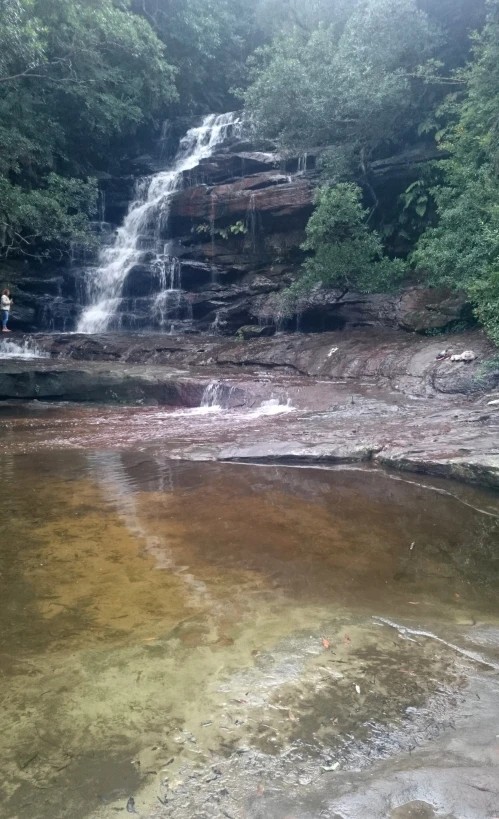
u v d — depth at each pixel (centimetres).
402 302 1486
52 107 2338
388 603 352
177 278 2053
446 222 1241
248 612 338
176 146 2819
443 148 1394
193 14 2733
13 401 1313
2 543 448
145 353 1623
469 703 243
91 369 1377
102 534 470
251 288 1894
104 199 2525
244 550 438
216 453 757
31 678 269
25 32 1611
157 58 2317
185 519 510
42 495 582
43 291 2183
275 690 256
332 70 1546
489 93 1192
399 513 530
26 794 197
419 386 1065
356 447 730
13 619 329
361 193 1631
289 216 1811
